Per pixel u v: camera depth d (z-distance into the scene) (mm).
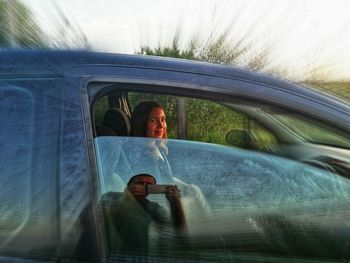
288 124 2070
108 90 1982
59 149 1883
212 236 1947
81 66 2012
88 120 1932
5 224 1840
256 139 2127
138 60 2059
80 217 1828
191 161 2168
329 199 2053
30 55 2043
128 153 2098
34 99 1945
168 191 2080
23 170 1875
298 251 1937
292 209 2031
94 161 1906
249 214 2012
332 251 1941
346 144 2051
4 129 1913
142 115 2174
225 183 2105
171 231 1949
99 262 1796
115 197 1946
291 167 2107
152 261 1847
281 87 2100
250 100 2045
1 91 1956
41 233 1823
